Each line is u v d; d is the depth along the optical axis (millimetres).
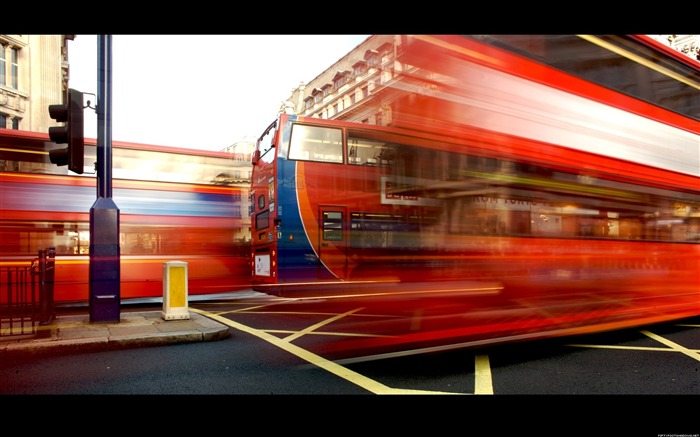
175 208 10930
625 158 6402
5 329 6285
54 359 5254
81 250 10047
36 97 23375
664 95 7051
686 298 7203
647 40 6637
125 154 10828
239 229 11156
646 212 6852
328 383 4344
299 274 6910
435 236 5605
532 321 5719
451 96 5051
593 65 6074
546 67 5586
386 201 5934
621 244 6457
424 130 5359
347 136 6355
